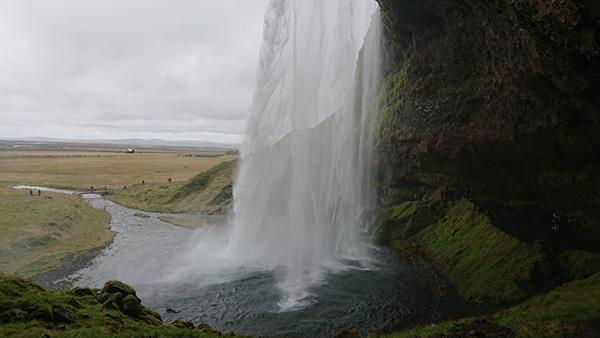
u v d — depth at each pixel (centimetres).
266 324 2303
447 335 1501
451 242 3198
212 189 6494
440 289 2673
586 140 2505
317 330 2203
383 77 4584
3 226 4216
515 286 2405
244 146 4991
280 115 4906
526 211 3156
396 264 3269
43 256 3616
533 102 2627
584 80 1939
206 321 2367
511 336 1401
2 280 1533
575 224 2862
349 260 3422
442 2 2898
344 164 4609
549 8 1662
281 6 4781
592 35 1575
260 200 4550
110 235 4506
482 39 2808
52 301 1465
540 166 2956
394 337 1677
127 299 1655
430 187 3928
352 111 4872
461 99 3275
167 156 19438
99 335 1251
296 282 2961
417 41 3597
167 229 4894
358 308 2462
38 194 6731
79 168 12162
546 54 2014
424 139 3644
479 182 3459
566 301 1797
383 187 4325
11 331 1181
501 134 2978
